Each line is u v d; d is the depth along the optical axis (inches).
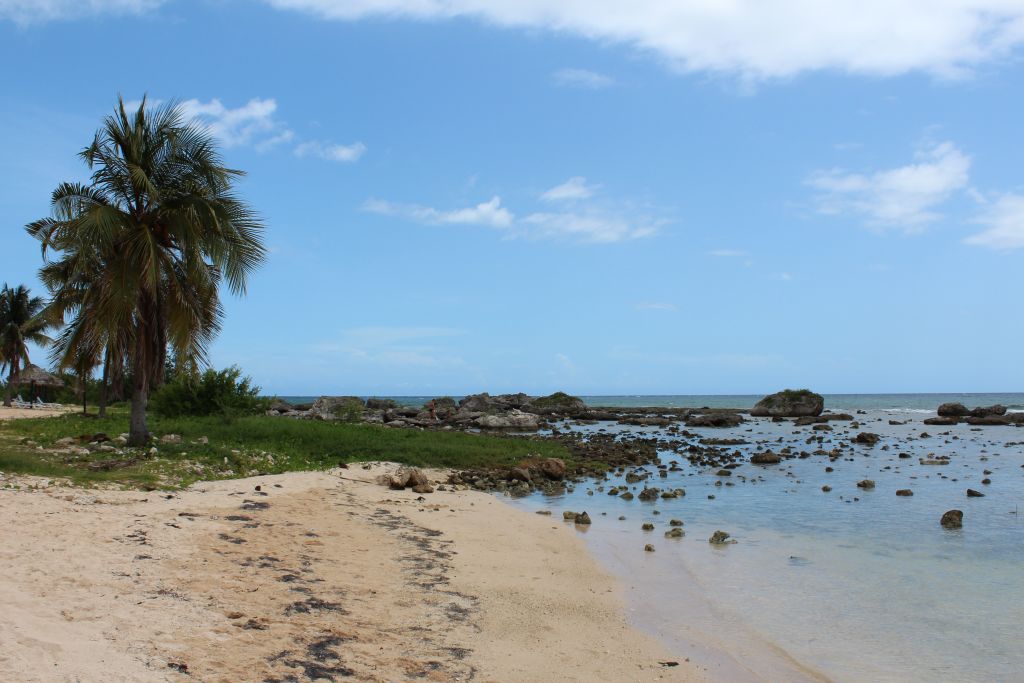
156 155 767.1
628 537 575.5
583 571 459.8
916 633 357.7
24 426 1056.2
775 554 520.1
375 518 553.9
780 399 2723.9
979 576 463.2
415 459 960.9
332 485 684.1
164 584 325.7
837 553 524.1
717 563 493.0
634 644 334.0
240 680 240.4
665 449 1386.6
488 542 518.6
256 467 762.8
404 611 344.5
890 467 1086.4
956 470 1042.1
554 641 328.2
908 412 3383.4
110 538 381.1
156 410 1258.6
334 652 280.8
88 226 686.5
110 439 834.8
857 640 347.3
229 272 773.9
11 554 330.0
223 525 452.4
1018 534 590.9
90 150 732.7
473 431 1771.7
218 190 781.3
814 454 1279.5
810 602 406.6
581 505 735.1
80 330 790.5
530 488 856.3
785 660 320.8
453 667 282.7
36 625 253.3
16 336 2055.9
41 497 460.8
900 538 576.1
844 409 3912.4
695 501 764.0
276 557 399.9
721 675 301.4
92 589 303.3
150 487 564.1
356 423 1635.1
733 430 1980.8
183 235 737.0
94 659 233.8
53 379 2365.9
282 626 299.7
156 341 780.0
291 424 1134.4
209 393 1262.3
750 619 376.5
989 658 325.4
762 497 792.3
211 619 293.6
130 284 719.7
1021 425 2138.3
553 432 1792.6
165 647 257.0
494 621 346.3
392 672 269.9
